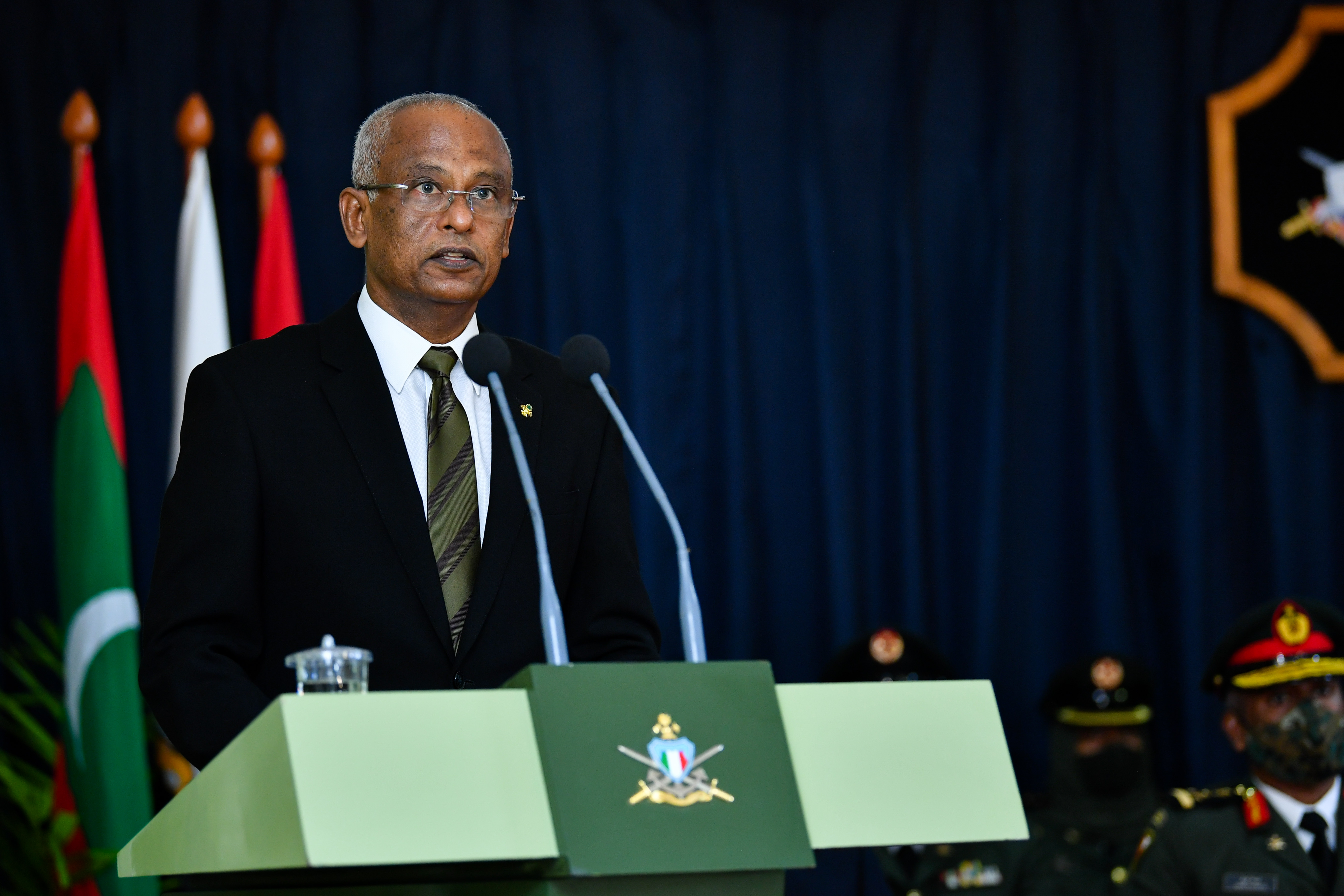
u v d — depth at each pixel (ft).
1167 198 47.50
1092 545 46.29
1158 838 37.29
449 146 20.58
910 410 46.29
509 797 13.29
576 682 13.93
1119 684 42.93
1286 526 46.91
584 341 18.26
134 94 44.27
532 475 20.22
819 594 45.93
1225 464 47.70
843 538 45.57
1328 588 47.06
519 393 20.88
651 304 45.85
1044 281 47.11
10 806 40.73
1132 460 47.14
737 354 46.16
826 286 46.47
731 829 13.87
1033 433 46.80
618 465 21.40
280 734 12.85
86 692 38.70
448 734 13.29
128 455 43.24
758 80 47.03
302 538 19.20
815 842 14.34
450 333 21.11
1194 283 47.11
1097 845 42.04
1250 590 47.32
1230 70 47.91
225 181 44.39
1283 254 47.11
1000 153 47.42
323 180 44.83
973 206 47.32
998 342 46.75
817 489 45.96
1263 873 36.35
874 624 46.09
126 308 43.65
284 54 45.11
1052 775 43.29
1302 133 47.39
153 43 44.47
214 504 18.95
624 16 46.73
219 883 15.28
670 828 13.65
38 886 39.58
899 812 14.75
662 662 15.72
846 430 46.16
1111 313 47.24
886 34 47.55
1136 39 47.78
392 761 13.01
